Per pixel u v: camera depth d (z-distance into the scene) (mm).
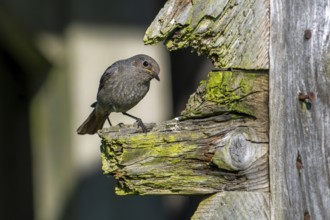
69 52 16031
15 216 19516
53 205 16969
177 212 18984
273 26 10242
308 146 10211
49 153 17031
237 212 10039
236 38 10258
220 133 10094
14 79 18312
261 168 10141
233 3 10289
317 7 10320
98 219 15875
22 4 16109
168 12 10414
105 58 16078
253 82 10195
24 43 16375
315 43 10297
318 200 10195
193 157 10062
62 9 16094
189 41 10414
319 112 10250
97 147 16016
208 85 10203
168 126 10203
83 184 15938
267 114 10203
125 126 10656
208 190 10094
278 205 10117
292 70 10242
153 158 10055
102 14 16094
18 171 19344
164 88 17312
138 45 16250
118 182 10234
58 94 16422
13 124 19156
